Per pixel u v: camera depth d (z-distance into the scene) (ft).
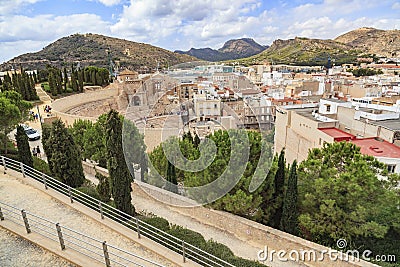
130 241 34.91
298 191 51.78
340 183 46.62
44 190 45.65
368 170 47.06
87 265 28.76
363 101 142.00
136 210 56.65
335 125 82.79
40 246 31.71
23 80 184.14
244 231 51.16
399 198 45.11
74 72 237.86
